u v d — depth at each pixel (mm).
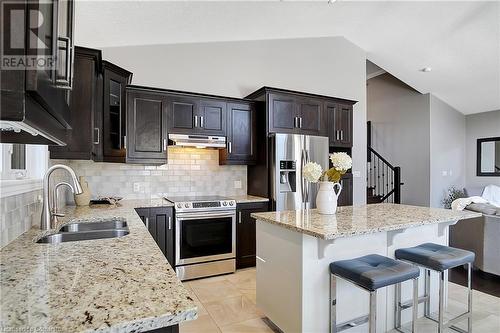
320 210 2441
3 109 543
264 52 4520
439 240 2688
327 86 5051
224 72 4234
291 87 4723
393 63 5883
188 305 772
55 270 1030
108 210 2619
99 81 2889
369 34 4980
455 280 3342
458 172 7195
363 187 5344
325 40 5047
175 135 3490
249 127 4016
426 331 2307
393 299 2377
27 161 2018
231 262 3557
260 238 2455
